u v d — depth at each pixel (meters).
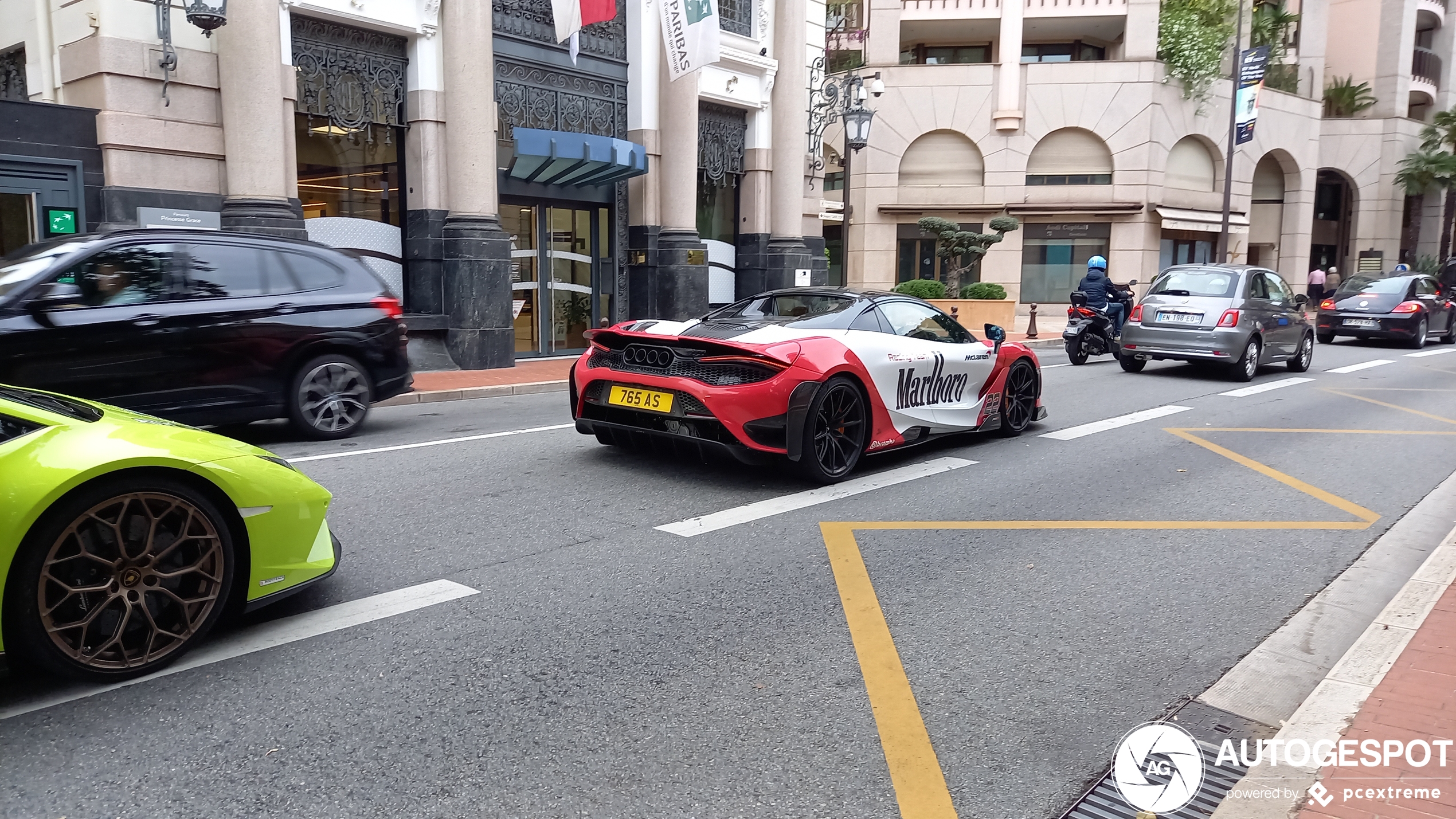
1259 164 38.25
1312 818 2.57
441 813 2.58
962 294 22.64
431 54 13.15
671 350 6.23
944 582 4.58
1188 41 31.33
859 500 6.08
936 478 6.77
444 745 2.93
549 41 14.91
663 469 6.78
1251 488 6.72
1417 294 19.72
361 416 8.04
